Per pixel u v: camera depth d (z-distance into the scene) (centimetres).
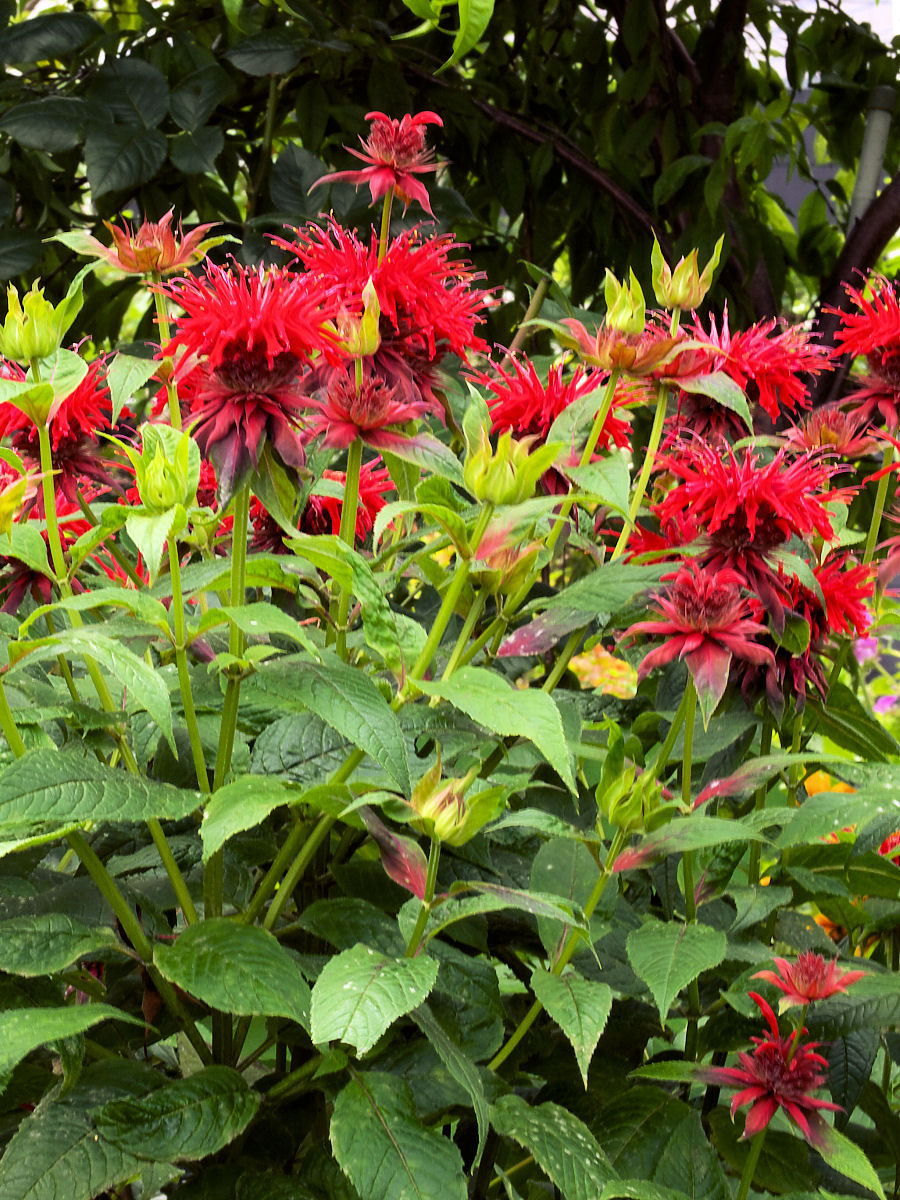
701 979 119
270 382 87
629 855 89
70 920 83
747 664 114
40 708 82
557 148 227
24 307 90
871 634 124
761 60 270
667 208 239
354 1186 76
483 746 103
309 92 220
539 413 115
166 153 192
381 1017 69
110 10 238
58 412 103
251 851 100
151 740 95
